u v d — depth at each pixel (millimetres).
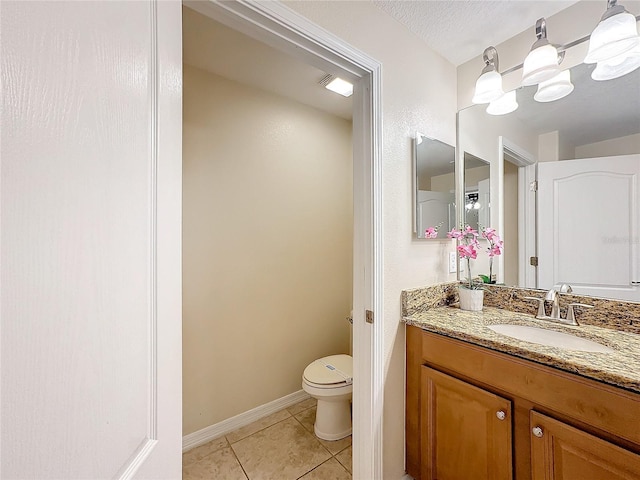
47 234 297
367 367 1244
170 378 553
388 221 1291
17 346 267
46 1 298
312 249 2285
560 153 1326
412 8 1263
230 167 1860
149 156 490
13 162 264
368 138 1236
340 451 1653
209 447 1696
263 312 2012
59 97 310
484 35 1450
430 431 1251
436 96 1562
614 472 770
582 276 1263
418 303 1402
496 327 1292
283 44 1016
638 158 1143
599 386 805
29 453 274
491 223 1559
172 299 565
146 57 486
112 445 387
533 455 932
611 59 1097
